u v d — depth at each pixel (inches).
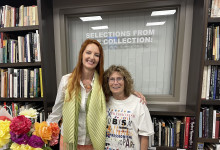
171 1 51.5
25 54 52.4
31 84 52.4
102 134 37.1
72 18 61.0
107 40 59.5
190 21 52.2
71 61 64.4
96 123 37.9
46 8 52.4
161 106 54.6
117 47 59.2
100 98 39.0
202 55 41.8
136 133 37.6
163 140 48.4
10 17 52.1
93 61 37.6
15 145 22.6
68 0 57.7
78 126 40.7
